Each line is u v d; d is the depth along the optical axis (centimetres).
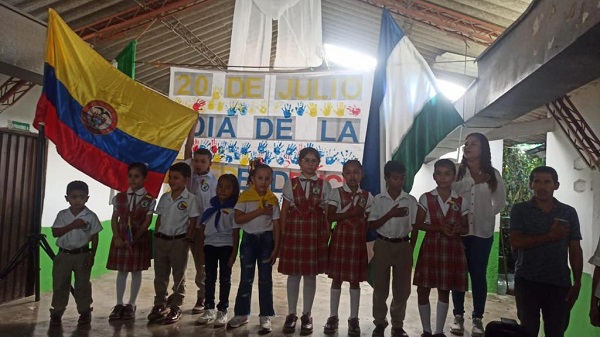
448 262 357
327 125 466
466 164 397
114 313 398
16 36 361
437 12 575
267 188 387
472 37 598
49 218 508
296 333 380
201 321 393
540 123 515
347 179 375
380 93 419
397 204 366
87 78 399
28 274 479
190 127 453
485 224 383
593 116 403
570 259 290
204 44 834
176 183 397
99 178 403
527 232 293
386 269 369
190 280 584
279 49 521
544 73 279
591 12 206
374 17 698
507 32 328
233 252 391
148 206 399
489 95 371
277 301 497
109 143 410
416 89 418
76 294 384
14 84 444
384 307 373
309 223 370
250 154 477
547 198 292
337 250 371
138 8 625
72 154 388
